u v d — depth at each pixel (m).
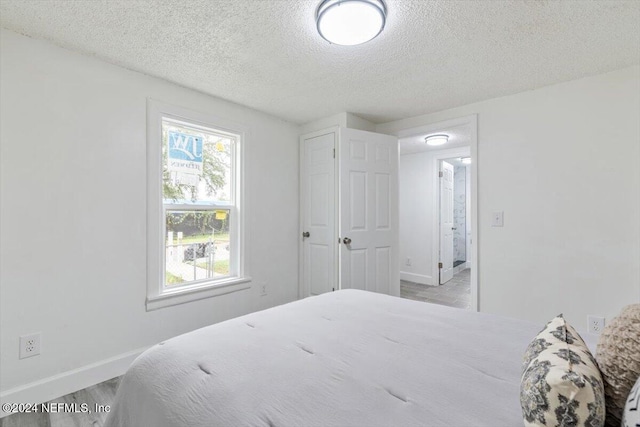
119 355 2.11
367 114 3.14
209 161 2.76
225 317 2.74
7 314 1.69
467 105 2.86
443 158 4.82
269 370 0.94
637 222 2.11
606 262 2.22
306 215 3.42
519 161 2.58
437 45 1.85
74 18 1.60
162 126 2.43
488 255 2.74
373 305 1.61
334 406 0.78
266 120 3.13
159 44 1.85
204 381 0.89
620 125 2.17
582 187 2.31
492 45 1.86
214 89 2.51
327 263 3.22
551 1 1.47
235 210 2.93
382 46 1.87
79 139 1.95
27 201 1.76
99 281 2.03
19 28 1.69
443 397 0.81
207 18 1.60
